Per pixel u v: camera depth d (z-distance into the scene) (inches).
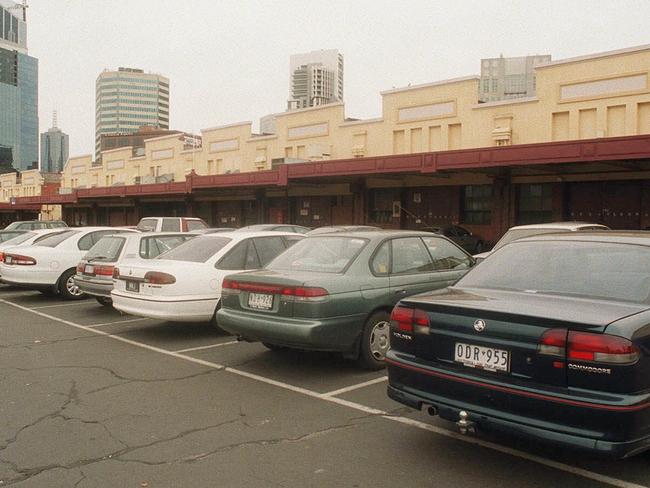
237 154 1337.4
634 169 717.9
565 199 800.9
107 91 6953.7
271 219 1249.4
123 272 326.6
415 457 161.9
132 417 193.3
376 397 216.2
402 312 168.2
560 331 134.1
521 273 173.6
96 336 333.1
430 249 283.4
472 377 146.9
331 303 230.5
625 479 148.4
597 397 127.3
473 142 884.6
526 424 135.9
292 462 157.8
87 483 144.6
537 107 818.2
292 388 227.3
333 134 1100.5
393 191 1015.0
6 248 502.9
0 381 236.8
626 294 149.9
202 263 318.7
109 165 1855.3
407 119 972.6
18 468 153.3
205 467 154.3
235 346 305.3
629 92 732.7
